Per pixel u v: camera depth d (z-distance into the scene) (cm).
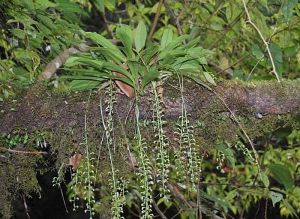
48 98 153
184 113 151
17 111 153
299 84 153
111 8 279
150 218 144
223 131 156
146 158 152
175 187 236
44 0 190
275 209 383
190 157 147
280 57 202
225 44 278
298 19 238
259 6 272
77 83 151
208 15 274
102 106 151
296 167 298
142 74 148
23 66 234
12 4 191
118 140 156
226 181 296
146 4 334
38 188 173
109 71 149
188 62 151
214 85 151
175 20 267
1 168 167
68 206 397
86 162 155
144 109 151
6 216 170
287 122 161
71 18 214
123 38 144
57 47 203
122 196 155
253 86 153
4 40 214
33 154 165
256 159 156
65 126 154
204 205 257
